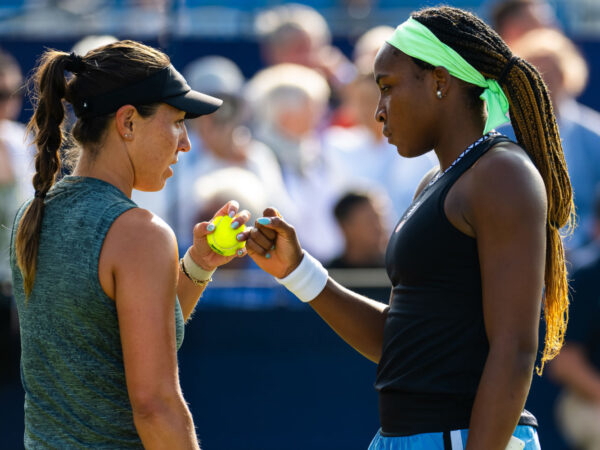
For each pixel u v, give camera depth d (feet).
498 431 24.48
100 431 25.94
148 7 62.49
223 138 59.31
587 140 59.82
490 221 25.11
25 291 26.48
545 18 67.05
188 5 68.74
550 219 27.50
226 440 53.42
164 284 25.40
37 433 26.48
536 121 27.32
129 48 26.91
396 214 60.64
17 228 27.35
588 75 64.03
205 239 31.71
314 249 59.93
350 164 61.87
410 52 27.32
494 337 24.88
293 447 53.52
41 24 61.98
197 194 57.88
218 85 59.77
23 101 59.26
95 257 25.36
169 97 26.96
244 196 57.52
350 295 31.86
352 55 68.23
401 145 28.12
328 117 65.57
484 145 26.58
